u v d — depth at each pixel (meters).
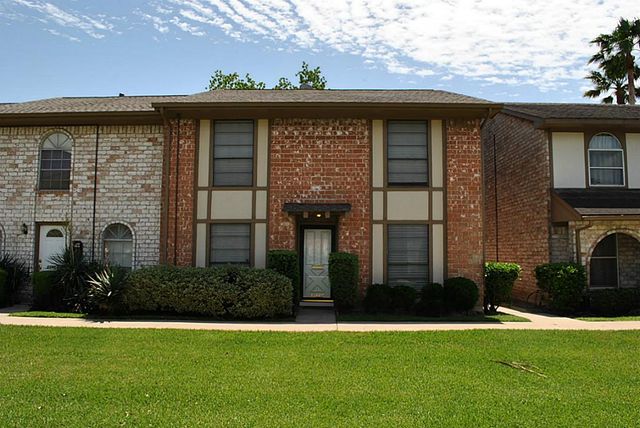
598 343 8.46
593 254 14.67
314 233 13.46
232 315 11.18
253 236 12.90
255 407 5.17
